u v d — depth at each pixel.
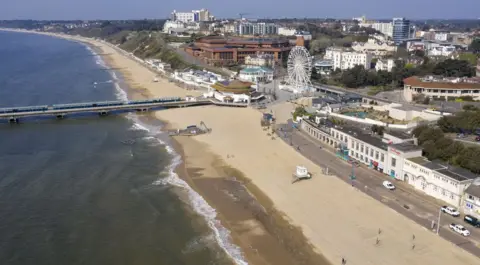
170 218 103.50
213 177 129.25
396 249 86.00
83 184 122.44
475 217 94.69
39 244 91.56
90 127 186.62
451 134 152.00
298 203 108.75
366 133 144.75
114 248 90.50
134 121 197.50
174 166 138.00
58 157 145.50
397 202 105.88
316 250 87.88
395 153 120.38
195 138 168.25
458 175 104.44
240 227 99.31
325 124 165.50
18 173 130.12
